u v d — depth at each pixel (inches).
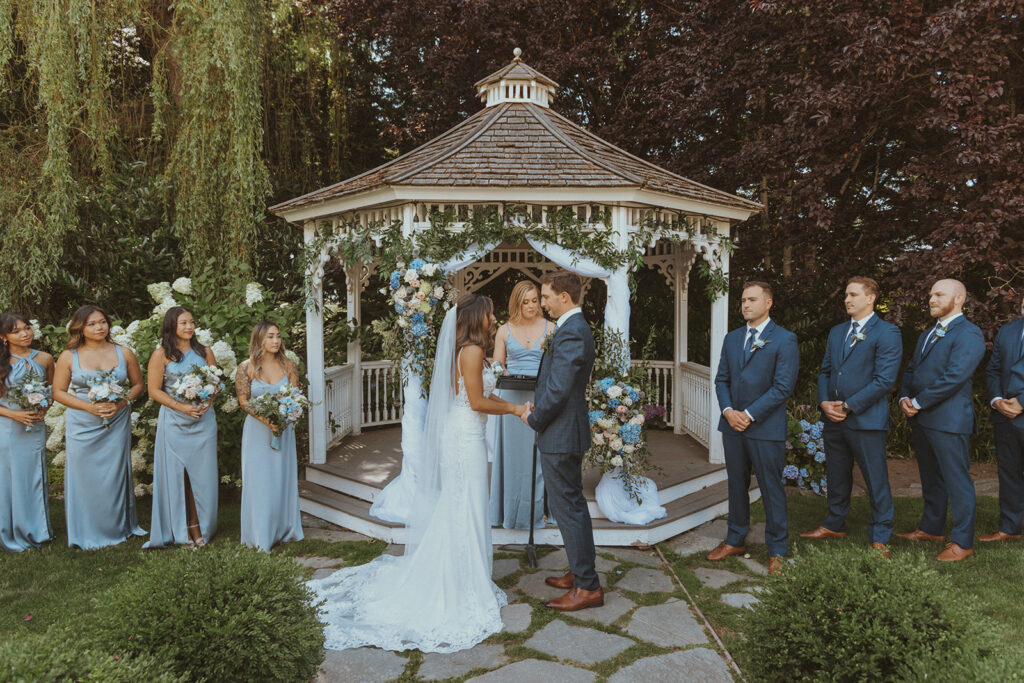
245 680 86.9
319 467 233.9
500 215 200.8
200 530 184.5
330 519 209.8
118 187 336.8
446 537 135.8
